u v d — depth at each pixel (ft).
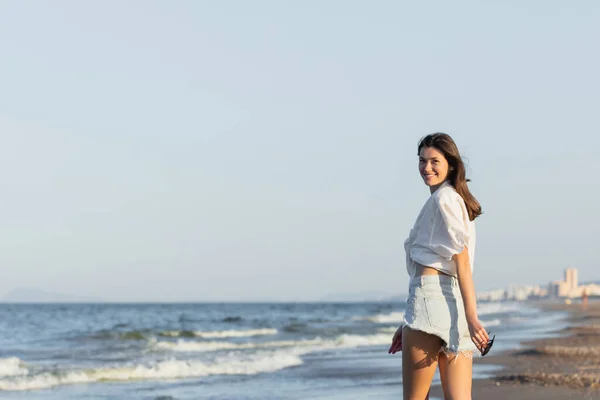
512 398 26.08
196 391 32.86
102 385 35.88
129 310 289.53
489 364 39.45
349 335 81.05
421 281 10.68
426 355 10.61
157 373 39.93
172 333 88.12
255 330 97.71
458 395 10.50
